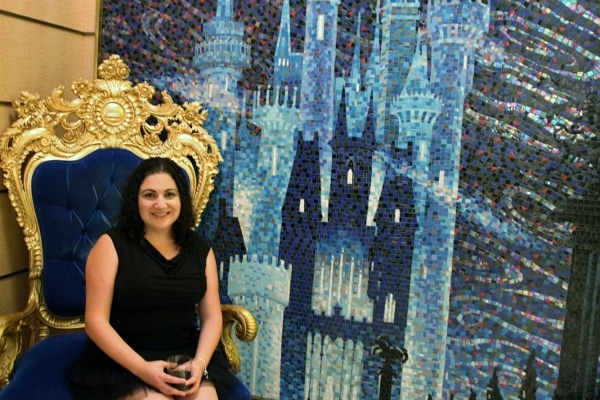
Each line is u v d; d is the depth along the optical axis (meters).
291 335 2.09
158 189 1.55
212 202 2.12
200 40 2.05
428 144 1.87
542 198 1.79
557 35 1.72
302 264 2.05
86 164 1.89
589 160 1.73
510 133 1.79
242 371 2.15
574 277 1.78
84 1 2.15
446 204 1.87
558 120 1.74
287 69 1.98
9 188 1.80
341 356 2.04
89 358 1.53
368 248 1.97
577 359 1.80
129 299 1.53
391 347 1.98
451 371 1.93
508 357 1.87
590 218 1.74
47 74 2.01
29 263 1.92
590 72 1.70
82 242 1.88
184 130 1.99
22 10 1.86
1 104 1.82
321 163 1.99
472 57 1.81
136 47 2.12
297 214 2.04
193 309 1.67
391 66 1.88
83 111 1.91
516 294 1.84
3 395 1.48
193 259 1.64
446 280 1.90
